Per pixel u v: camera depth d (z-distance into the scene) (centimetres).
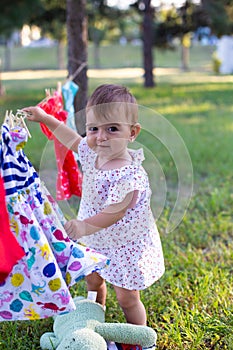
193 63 3731
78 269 234
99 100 251
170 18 1753
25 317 229
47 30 1780
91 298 275
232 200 508
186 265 367
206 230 439
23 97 1169
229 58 2619
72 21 492
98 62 3281
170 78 2122
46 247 226
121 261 259
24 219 224
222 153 692
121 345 249
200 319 288
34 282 225
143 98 1258
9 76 2244
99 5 1656
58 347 237
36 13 1361
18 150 227
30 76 2200
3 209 219
